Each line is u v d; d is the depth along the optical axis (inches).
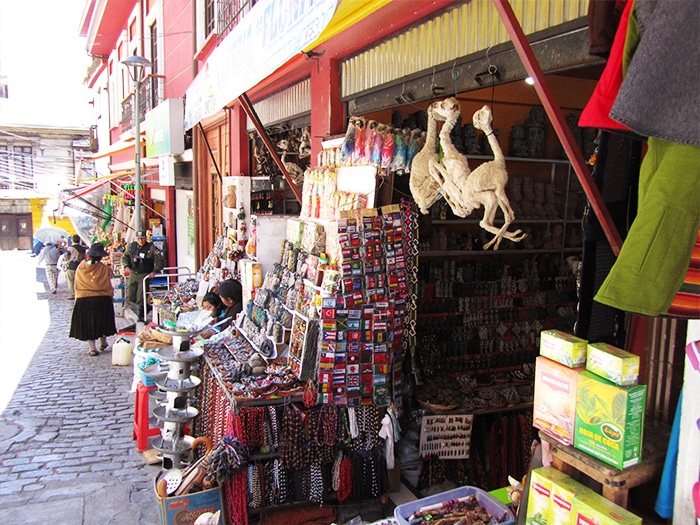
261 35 115.1
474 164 219.3
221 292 250.7
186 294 329.7
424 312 216.4
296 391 165.6
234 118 338.6
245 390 163.8
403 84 159.8
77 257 583.8
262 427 160.1
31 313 502.0
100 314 345.4
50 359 342.0
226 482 156.6
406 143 160.6
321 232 187.9
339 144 188.5
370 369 166.9
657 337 88.2
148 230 558.6
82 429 235.3
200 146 417.7
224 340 216.2
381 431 167.5
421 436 177.3
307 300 178.7
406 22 153.5
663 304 57.7
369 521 165.2
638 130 53.3
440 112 121.8
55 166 1163.9
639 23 55.3
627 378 72.9
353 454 166.6
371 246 165.9
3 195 1094.4
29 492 182.7
